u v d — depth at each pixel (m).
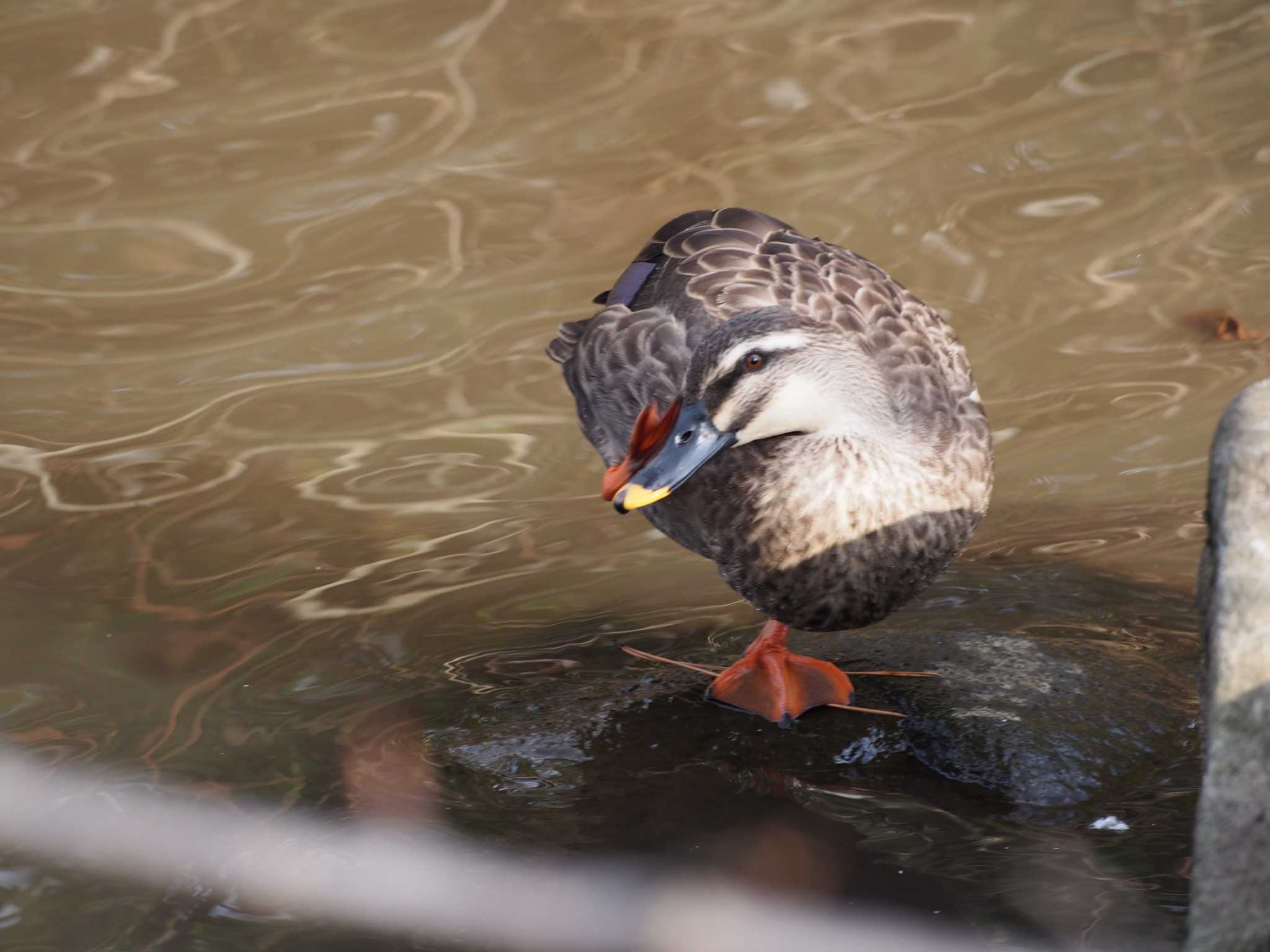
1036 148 12.52
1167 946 5.48
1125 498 8.76
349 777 6.77
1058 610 7.70
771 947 5.66
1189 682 6.98
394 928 5.86
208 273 11.41
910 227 11.59
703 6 15.12
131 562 8.51
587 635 7.82
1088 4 14.80
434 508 8.99
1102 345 10.23
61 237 11.84
